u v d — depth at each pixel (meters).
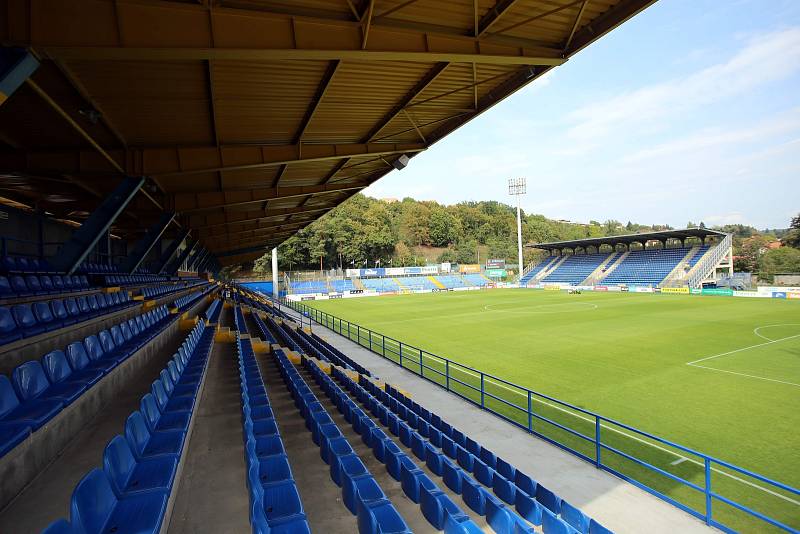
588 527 4.46
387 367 14.48
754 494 6.48
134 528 2.76
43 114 8.49
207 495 3.91
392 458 5.20
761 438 8.47
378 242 90.00
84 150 10.44
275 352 11.81
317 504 4.39
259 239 39.72
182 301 16.39
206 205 16.69
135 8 5.02
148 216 18.73
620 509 5.54
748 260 66.44
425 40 6.79
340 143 12.60
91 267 12.66
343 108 10.26
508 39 7.45
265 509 3.51
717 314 28.75
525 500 4.74
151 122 9.48
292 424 6.75
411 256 100.69
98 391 5.23
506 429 8.40
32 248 14.84
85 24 4.85
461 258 107.44
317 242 83.50
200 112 9.28
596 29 7.28
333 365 11.41
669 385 12.32
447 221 117.38
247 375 8.12
